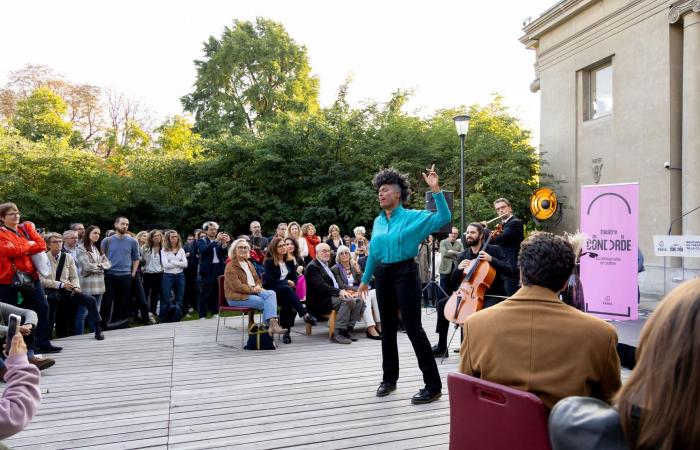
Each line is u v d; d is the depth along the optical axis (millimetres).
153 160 17500
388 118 16594
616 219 5512
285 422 3531
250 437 3275
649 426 946
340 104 17078
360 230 8562
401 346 6047
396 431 3338
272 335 5945
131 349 5957
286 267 7223
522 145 15594
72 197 16094
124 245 7504
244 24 25812
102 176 16781
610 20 12250
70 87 26641
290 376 4727
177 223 16984
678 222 10805
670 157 10828
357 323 7727
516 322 1771
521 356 1727
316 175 16016
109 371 4965
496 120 16750
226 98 25203
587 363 1659
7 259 4855
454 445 1787
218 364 5219
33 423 3564
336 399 4023
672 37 10828
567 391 1646
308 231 9055
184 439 3264
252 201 16047
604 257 5605
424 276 9281
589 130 13094
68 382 4586
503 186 14086
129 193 17109
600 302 5637
